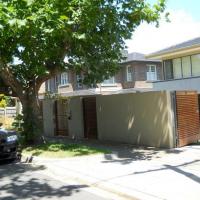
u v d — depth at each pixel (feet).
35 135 47.52
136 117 45.91
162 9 43.70
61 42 43.65
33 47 42.37
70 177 31.45
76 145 45.47
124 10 43.75
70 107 57.16
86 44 45.60
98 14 40.73
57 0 36.65
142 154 39.09
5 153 38.93
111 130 49.88
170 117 42.06
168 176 28.60
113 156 38.63
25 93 48.21
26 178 31.86
